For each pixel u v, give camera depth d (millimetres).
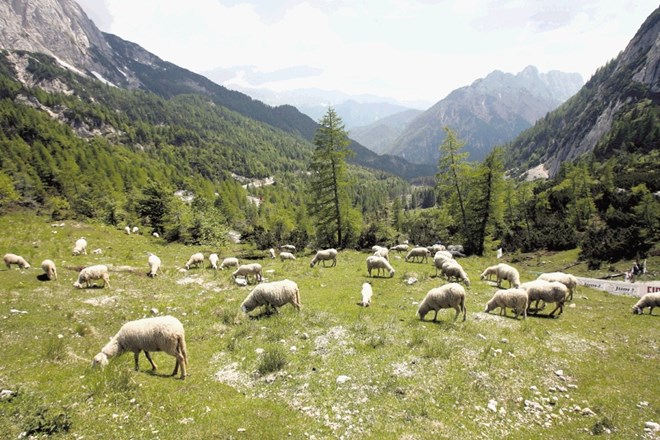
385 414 8852
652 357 12742
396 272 26766
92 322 14805
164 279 23969
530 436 8258
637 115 139250
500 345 13117
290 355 12078
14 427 6723
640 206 42875
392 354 12062
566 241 45688
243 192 149625
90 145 158500
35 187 74688
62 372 9523
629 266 34125
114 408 8016
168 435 7430
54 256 27312
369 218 98188
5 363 10133
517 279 21656
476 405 9328
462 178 46875
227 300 19000
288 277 25375
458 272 22438
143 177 125375
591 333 15117
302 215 93688
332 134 42938
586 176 63531
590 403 9672
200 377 10578
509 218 67438
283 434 7930
